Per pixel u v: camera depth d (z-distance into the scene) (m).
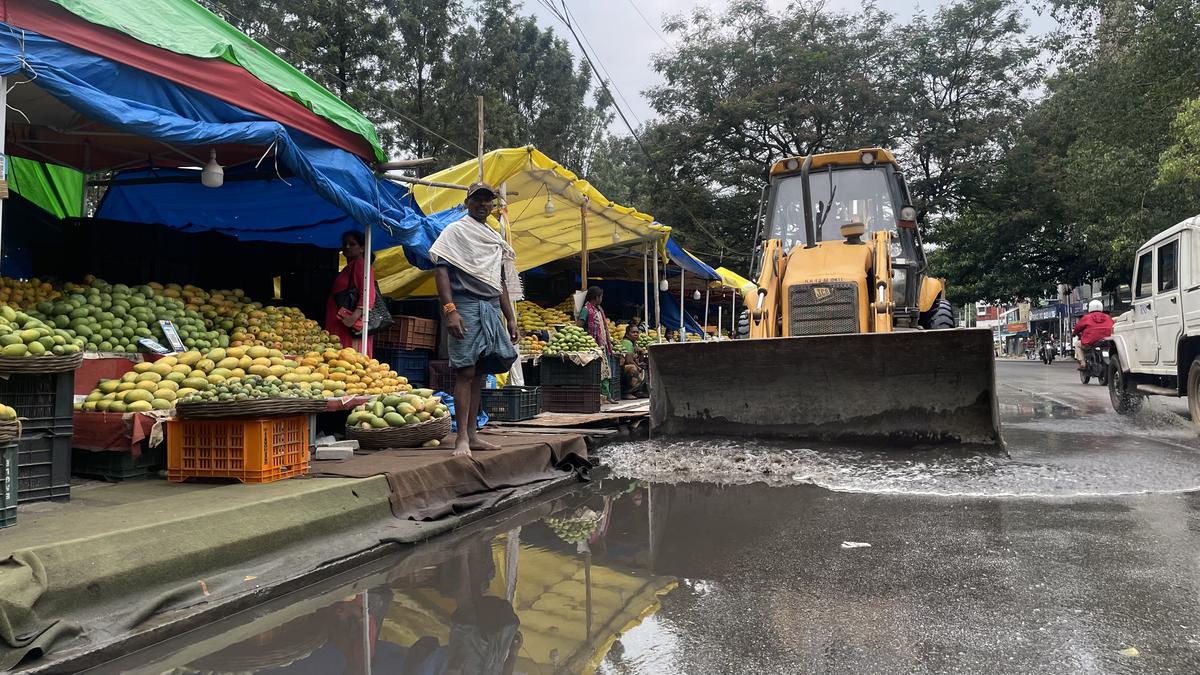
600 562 3.71
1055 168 26.16
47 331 3.87
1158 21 18.61
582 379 9.82
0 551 2.62
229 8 18.73
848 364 6.71
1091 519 4.28
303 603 3.13
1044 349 31.52
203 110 5.37
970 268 30.73
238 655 2.57
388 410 5.91
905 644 2.60
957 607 2.94
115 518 3.19
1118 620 2.76
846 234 7.91
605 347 11.00
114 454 4.47
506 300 5.80
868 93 24.94
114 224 6.56
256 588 3.11
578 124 31.55
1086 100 22.06
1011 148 26.14
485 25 27.00
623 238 12.62
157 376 4.98
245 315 6.61
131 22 5.11
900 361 6.54
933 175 27.31
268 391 4.42
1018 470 5.64
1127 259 22.78
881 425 6.73
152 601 2.75
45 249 6.56
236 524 3.35
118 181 7.36
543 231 11.93
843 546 3.86
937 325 9.12
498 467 5.43
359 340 7.52
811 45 26.34
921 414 6.61
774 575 3.41
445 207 8.73
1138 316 9.73
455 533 4.36
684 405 7.43
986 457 6.09
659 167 28.44
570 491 5.66
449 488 4.90
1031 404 12.07
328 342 7.13
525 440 6.34
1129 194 20.12
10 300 5.05
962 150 26.14
